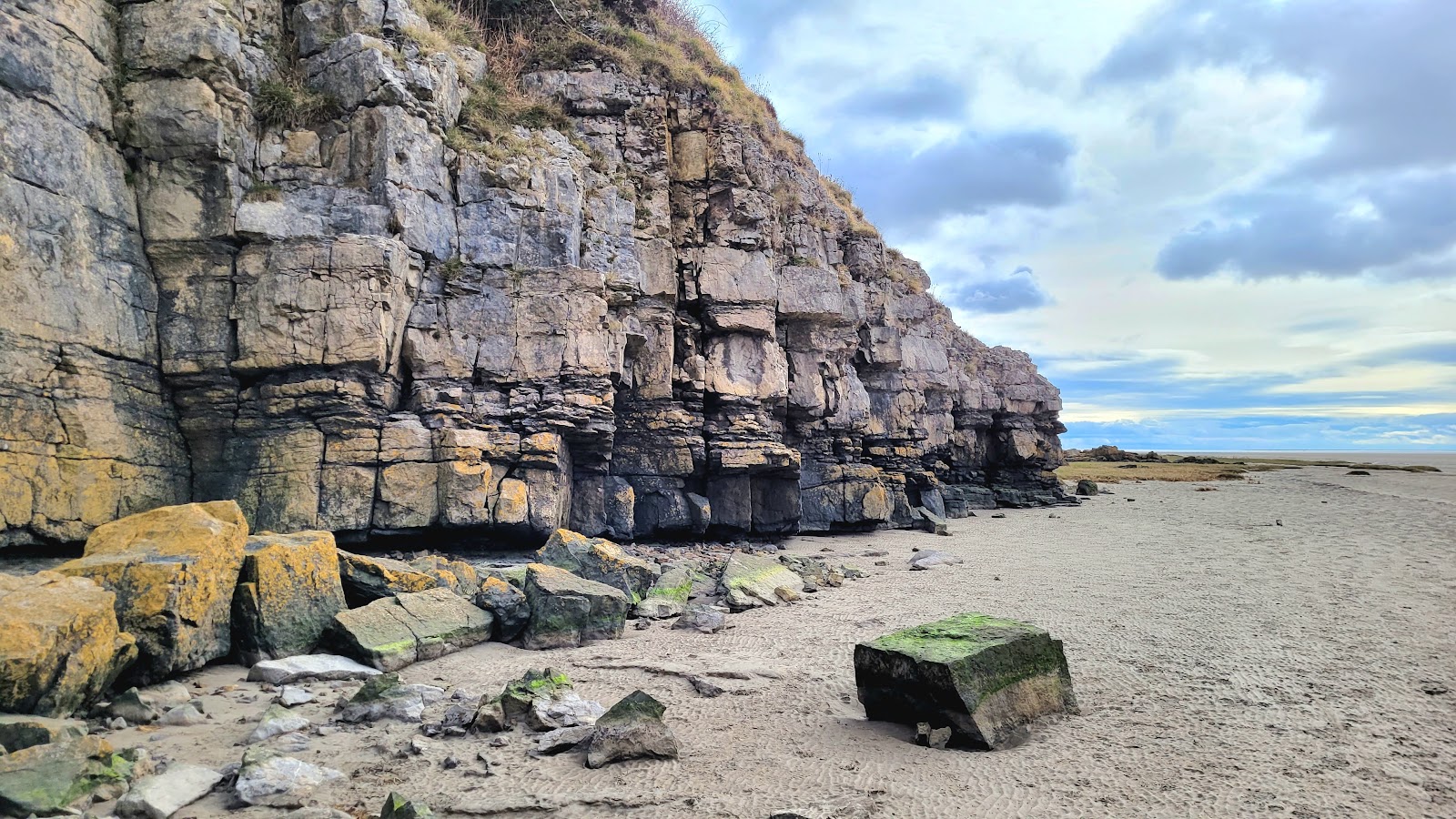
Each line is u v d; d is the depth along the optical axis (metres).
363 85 16.95
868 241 33.50
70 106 13.49
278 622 10.49
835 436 29.45
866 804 6.84
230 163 15.42
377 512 15.89
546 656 11.64
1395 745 8.37
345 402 15.62
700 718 9.16
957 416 41.25
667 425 23.16
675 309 24.61
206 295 15.44
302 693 9.17
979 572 19.80
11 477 11.93
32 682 7.28
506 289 18.41
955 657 8.41
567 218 19.52
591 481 20.52
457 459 16.42
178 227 15.16
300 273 15.55
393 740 8.12
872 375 33.06
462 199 18.36
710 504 24.09
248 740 7.91
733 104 27.72
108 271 14.10
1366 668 11.21
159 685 9.19
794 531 26.80
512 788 7.07
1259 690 10.23
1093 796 7.07
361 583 12.17
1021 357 45.91
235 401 15.59
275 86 16.61
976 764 7.77
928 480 33.72
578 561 14.84
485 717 8.44
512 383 18.09
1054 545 25.41
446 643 11.47
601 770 7.55
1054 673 9.38
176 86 14.92
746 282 25.14
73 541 12.84
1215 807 6.89
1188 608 15.26
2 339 11.92
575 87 23.75
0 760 6.24
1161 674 10.90
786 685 10.42
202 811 6.43
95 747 6.79
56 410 12.77
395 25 17.95
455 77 19.17
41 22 12.98
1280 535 27.38
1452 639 12.84
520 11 24.88
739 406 24.84
